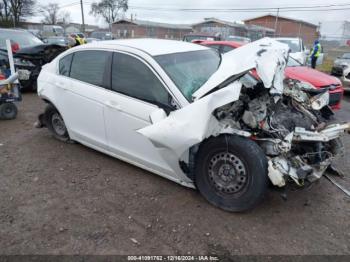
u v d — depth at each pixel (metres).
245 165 2.85
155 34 36.47
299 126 3.21
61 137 4.86
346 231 2.86
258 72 2.92
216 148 2.98
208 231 2.83
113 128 3.70
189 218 3.01
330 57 20.03
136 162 3.69
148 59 3.37
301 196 3.41
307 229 2.88
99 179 3.75
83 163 4.18
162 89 3.21
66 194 3.44
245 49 3.47
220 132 2.95
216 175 3.08
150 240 2.72
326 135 3.14
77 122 4.23
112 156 4.02
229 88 2.74
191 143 2.80
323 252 2.60
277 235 2.79
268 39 3.73
